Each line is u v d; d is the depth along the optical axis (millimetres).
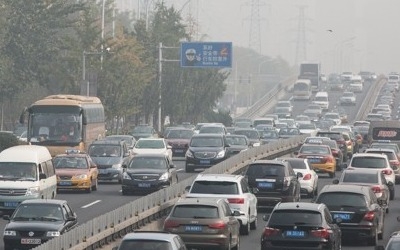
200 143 148875
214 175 87562
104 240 70812
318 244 67000
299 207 68312
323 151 143750
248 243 81438
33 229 71938
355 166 118688
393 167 138625
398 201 117625
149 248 53250
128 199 111125
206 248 70625
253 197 89875
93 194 116750
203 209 71375
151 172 115938
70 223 74250
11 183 96250
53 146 144625
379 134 184125
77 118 146000
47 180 100125
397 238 56094
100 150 134125
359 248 78750
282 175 99000
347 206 79312
